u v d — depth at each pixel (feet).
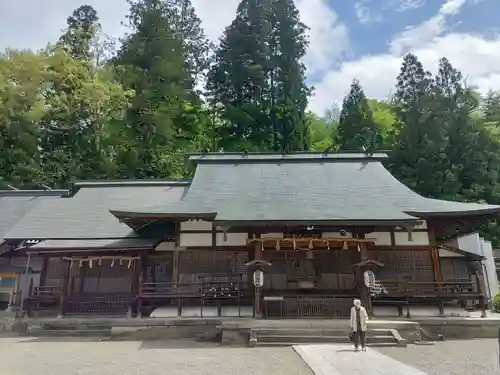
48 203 69.62
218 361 31.63
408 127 119.44
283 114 125.29
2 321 50.37
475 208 51.67
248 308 51.85
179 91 131.23
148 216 51.49
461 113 115.96
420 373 25.95
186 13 163.12
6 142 102.78
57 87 108.68
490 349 37.68
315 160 72.74
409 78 124.67
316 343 40.11
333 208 53.52
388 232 54.54
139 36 134.00
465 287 52.60
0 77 98.48
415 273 53.01
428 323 45.70
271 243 50.65
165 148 121.19
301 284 51.65
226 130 131.44
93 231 58.90
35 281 60.90
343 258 53.26
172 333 46.73
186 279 53.06
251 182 64.49
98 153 111.14
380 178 65.21
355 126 127.75
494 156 112.27
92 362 31.53
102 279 57.06
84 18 138.92
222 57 134.31
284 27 132.67
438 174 110.42
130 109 118.73
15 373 27.55
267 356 33.76
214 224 49.47
